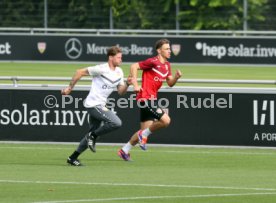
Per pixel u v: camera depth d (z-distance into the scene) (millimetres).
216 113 45531
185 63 95125
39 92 46406
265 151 44594
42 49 96250
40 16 104938
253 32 97562
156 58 40812
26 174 36781
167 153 43750
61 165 39438
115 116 38906
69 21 104688
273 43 94062
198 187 33875
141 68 40656
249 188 33750
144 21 104750
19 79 46375
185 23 105750
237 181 35375
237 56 94500
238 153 43812
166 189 33406
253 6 104938
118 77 39062
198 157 42406
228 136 45594
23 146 45781
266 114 45250
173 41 95000
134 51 95438
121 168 38719
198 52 94875
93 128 39781
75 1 104375
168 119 40781
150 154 43375
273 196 32094
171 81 41125
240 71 87875
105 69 38812
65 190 33031
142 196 31938
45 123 46469
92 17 104562
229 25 105438
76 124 46312
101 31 98875
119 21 104562
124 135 46156
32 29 98688
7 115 46594
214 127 45625
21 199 31203
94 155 42875
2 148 44969
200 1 106625
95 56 96000
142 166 39438
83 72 38781
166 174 37094
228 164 40250
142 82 41125
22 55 96375
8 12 105562
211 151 44531
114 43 95562
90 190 33062
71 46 96188
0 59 96562
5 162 40250
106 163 40250
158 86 41031
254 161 41188
